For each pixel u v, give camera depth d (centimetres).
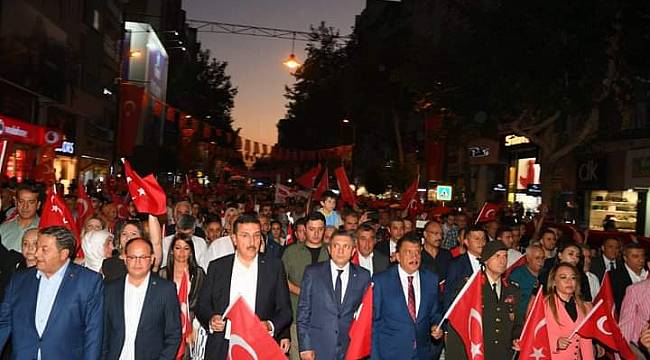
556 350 692
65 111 3388
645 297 715
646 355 715
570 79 2006
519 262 887
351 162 5391
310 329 694
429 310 715
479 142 3831
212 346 668
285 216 1450
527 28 1948
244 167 7731
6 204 1230
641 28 1919
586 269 953
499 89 2002
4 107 2516
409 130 4872
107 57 4322
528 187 3097
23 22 2511
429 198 3984
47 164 2019
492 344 709
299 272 844
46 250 538
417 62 2495
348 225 1073
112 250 731
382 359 697
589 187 2636
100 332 557
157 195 718
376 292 701
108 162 4531
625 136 2406
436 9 4828
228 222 1128
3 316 553
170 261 734
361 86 4109
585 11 1889
